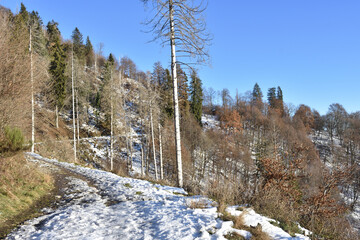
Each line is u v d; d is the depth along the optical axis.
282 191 8.20
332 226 6.49
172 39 9.12
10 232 4.62
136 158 33.03
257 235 4.06
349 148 48.19
